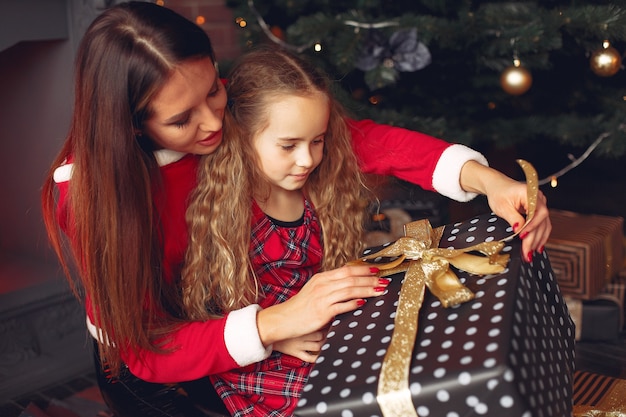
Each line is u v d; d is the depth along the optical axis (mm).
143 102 1055
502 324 873
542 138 3377
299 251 1279
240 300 1221
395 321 951
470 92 2605
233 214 1200
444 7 2354
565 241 2031
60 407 1861
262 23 2607
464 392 824
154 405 1229
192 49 1053
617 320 2018
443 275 1016
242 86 1209
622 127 2355
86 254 1128
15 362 2031
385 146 1363
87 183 1104
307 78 1178
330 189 1320
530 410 820
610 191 3217
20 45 2246
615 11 2113
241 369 1232
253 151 1210
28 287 2133
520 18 2205
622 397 1487
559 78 2695
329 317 1070
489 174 1215
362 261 1157
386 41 2189
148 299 1160
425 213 2484
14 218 2445
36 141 2301
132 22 1057
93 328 1236
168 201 1202
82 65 1097
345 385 897
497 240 1103
